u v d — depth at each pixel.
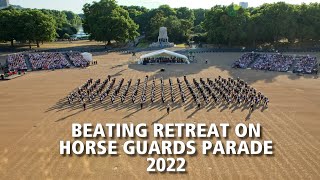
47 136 51.56
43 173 40.34
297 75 95.19
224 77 93.62
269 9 149.75
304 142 48.47
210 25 161.62
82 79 93.00
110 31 163.62
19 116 61.50
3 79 93.75
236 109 64.06
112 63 119.75
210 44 168.88
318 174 39.47
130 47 166.88
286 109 64.06
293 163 42.16
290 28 145.38
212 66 111.75
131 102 69.75
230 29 152.75
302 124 55.84
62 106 67.44
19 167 41.94
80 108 65.94
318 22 143.25
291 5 147.75
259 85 83.69
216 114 61.09
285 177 38.88
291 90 78.38
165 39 169.38
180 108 65.00
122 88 81.44
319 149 46.06
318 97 72.12
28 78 95.69
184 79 89.06
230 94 73.25
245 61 112.50
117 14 169.75
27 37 158.38
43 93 78.00
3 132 53.56
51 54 120.94
